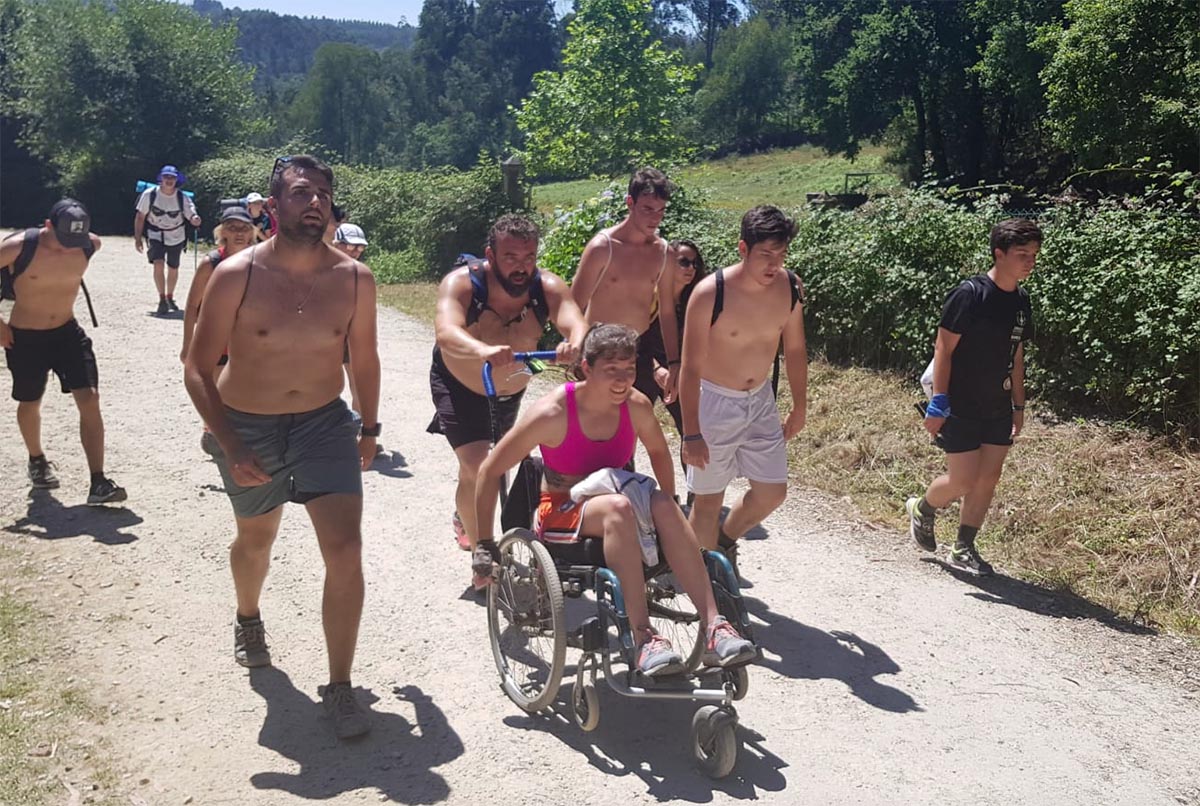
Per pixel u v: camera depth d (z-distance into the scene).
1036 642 5.58
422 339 13.20
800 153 84.25
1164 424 7.86
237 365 4.45
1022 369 6.30
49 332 6.69
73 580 5.70
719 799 4.01
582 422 4.52
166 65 39.34
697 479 5.64
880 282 9.91
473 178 19.61
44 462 7.02
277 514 4.72
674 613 4.50
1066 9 26.00
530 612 4.61
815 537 6.96
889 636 5.54
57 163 41.44
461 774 4.12
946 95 48.31
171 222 13.98
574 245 12.82
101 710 4.48
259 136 43.72
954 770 4.32
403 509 7.08
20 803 3.80
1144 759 4.49
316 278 4.47
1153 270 8.05
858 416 8.97
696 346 5.38
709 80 102.81
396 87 146.25
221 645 5.11
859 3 49.97
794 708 4.74
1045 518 7.08
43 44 39.31
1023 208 11.15
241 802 3.91
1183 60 23.80
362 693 4.73
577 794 4.01
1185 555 6.46
